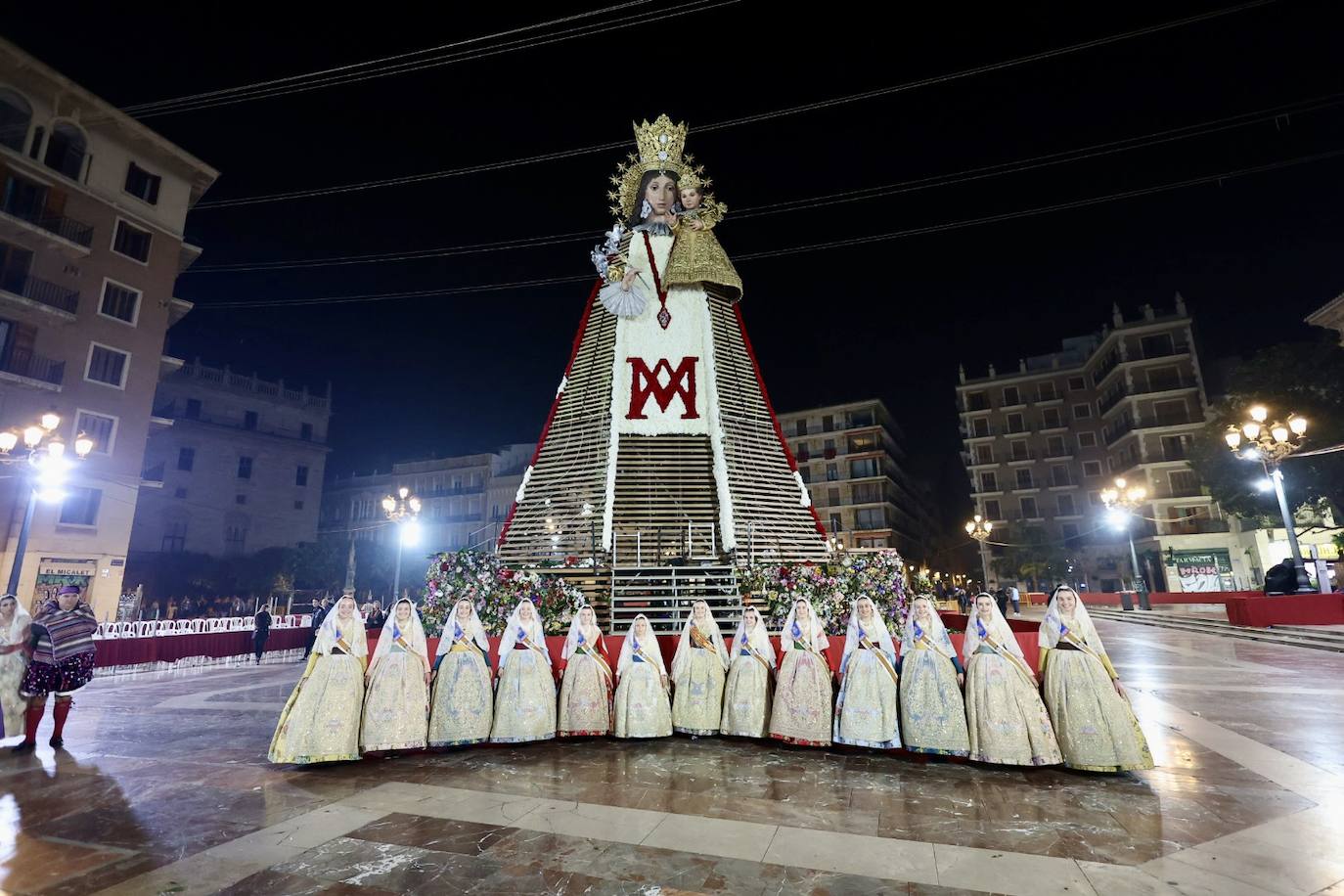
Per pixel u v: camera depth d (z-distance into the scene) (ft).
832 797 19.08
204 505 135.74
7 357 76.54
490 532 164.66
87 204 84.53
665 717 26.68
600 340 48.88
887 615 34.68
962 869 14.30
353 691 23.26
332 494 191.31
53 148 82.74
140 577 120.37
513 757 23.89
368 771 22.24
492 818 17.67
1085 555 168.14
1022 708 21.57
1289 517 61.31
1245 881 13.53
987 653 22.38
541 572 39.04
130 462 86.12
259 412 148.05
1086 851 15.08
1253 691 33.88
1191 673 40.32
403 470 182.91
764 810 18.08
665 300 48.57
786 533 44.52
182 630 62.95
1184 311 155.43
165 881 14.06
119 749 25.57
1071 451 182.29
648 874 14.28
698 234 50.24
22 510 75.51
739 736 25.95
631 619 37.11
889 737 22.88
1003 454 188.55
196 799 19.34
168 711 34.35
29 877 14.26
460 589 34.37
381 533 177.06
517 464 170.30
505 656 26.55
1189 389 150.30
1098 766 20.33
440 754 24.36
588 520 42.86
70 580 78.54
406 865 14.82
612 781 20.92
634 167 52.31
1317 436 82.43
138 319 88.69
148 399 88.99
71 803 19.06
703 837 16.22
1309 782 19.58
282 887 13.79
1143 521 151.53
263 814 18.10
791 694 24.95
